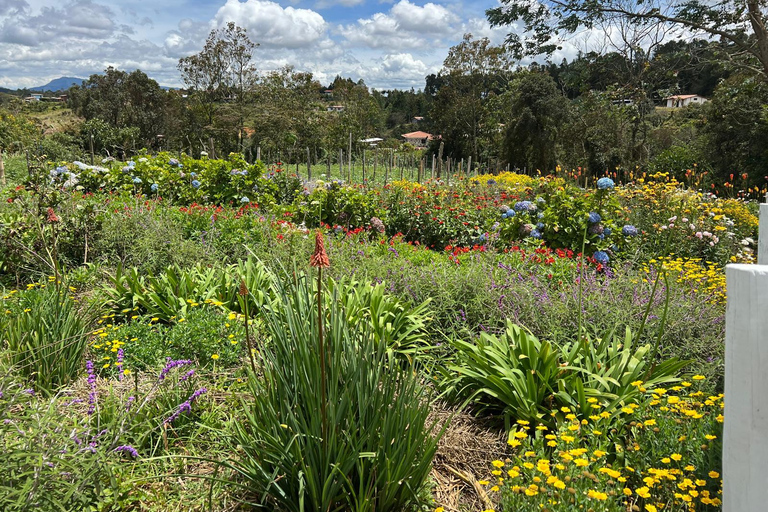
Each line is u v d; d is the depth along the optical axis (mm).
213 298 4672
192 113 45094
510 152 38250
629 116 15336
